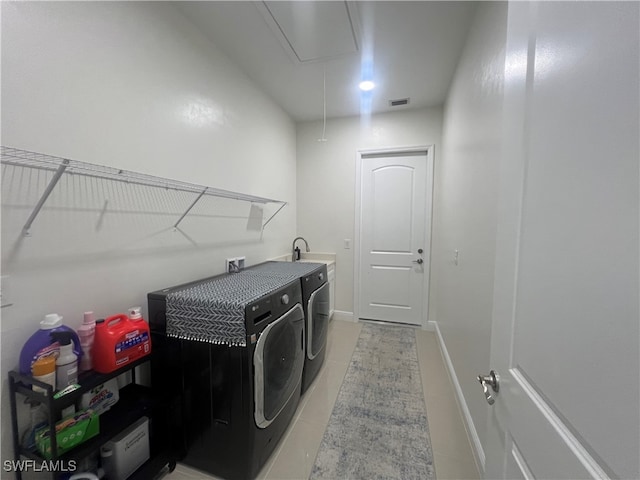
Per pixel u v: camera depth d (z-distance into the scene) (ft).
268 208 9.41
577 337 1.46
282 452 5.00
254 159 8.47
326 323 8.17
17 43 3.22
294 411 5.83
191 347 4.40
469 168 5.80
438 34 6.19
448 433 5.44
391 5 5.37
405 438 5.32
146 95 4.88
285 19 5.72
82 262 3.97
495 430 2.59
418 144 10.44
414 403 6.36
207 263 6.52
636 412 1.12
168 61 5.31
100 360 3.68
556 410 1.64
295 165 11.76
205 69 6.29
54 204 3.62
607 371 1.26
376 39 6.39
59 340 3.38
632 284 1.16
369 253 11.51
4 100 3.13
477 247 5.03
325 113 10.83
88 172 3.96
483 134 4.81
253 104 8.33
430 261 10.66
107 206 4.30
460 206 6.61
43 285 3.54
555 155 1.71
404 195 10.97
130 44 4.57
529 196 2.05
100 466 3.94
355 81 8.36
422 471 4.61
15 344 3.28
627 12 1.20
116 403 4.22
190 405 4.48
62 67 3.66
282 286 5.35
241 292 4.83
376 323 11.48
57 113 3.62
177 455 4.62
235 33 6.21
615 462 1.20
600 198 1.33
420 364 8.13
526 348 2.04
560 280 1.62
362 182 11.35
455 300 7.02
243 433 4.24
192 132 5.95
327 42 6.49
